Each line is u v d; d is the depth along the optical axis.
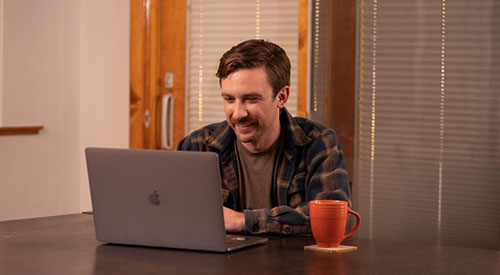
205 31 3.71
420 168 3.25
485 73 3.14
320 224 1.53
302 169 2.03
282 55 1.92
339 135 3.36
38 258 1.45
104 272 1.33
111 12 3.80
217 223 1.49
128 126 3.83
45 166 3.83
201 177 1.49
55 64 3.82
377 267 1.36
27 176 3.77
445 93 3.21
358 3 3.30
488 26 3.13
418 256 1.47
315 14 3.38
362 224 3.33
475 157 3.18
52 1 3.81
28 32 3.78
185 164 1.50
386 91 3.29
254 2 3.58
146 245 1.58
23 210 3.76
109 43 3.81
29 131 3.76
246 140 1.90
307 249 1.54
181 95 3.78
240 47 1.86
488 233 3.16
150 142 3.84
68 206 3.84
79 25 3.79
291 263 1.40
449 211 3.22
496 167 3.15
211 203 1.49
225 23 3.66
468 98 3.18
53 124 3.84
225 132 2.06
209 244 1.51
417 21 3.22
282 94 1.95
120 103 3.82
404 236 3.28
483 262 1.42
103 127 3.83
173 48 3.78
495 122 3.14
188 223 1.52
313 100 3.39
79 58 3.80
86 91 3.80
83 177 3.81
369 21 3.29
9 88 3.73
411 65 3.25
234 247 1.53
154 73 3.81
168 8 3.77
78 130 3.81
